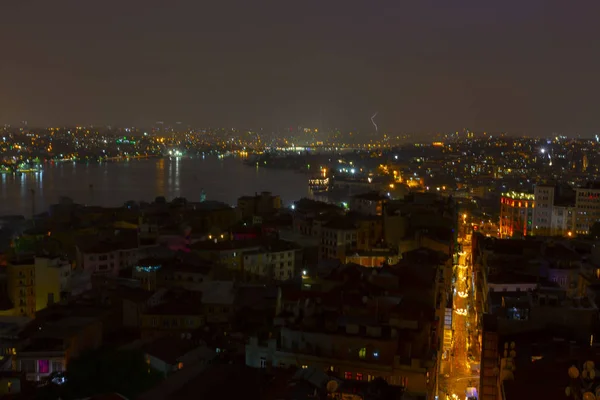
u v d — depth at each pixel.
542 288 119.56
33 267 169.38
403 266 137.62
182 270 173.62
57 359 117.06
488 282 154.62
